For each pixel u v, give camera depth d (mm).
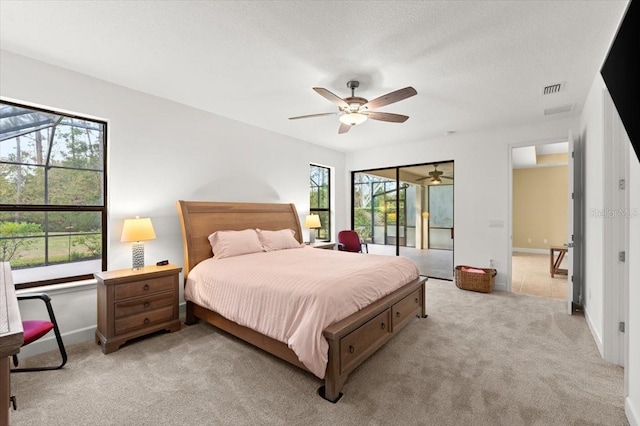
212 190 3893
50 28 2127
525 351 2533
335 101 2764
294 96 3346
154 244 3338
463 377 2143
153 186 3322
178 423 1699
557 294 4328
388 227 5957
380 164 5879
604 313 2385
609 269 2369
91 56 2514
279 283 2352
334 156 6074
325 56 2482
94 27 2115
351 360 2070
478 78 2861
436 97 3342
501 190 4562
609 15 1944
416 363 2348
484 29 2102
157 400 1898
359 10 1912
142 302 2775
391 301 2588
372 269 2766
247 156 4332
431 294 4316
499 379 2113
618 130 2402
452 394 1947
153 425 1684
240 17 1998
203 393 1975
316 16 1978
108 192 2998
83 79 2816
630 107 1415
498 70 2703
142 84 3049
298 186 5195
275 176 4766
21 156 2623
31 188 2666
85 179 2941
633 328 1687
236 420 1725
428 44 2293
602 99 2510
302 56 2486
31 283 2598
